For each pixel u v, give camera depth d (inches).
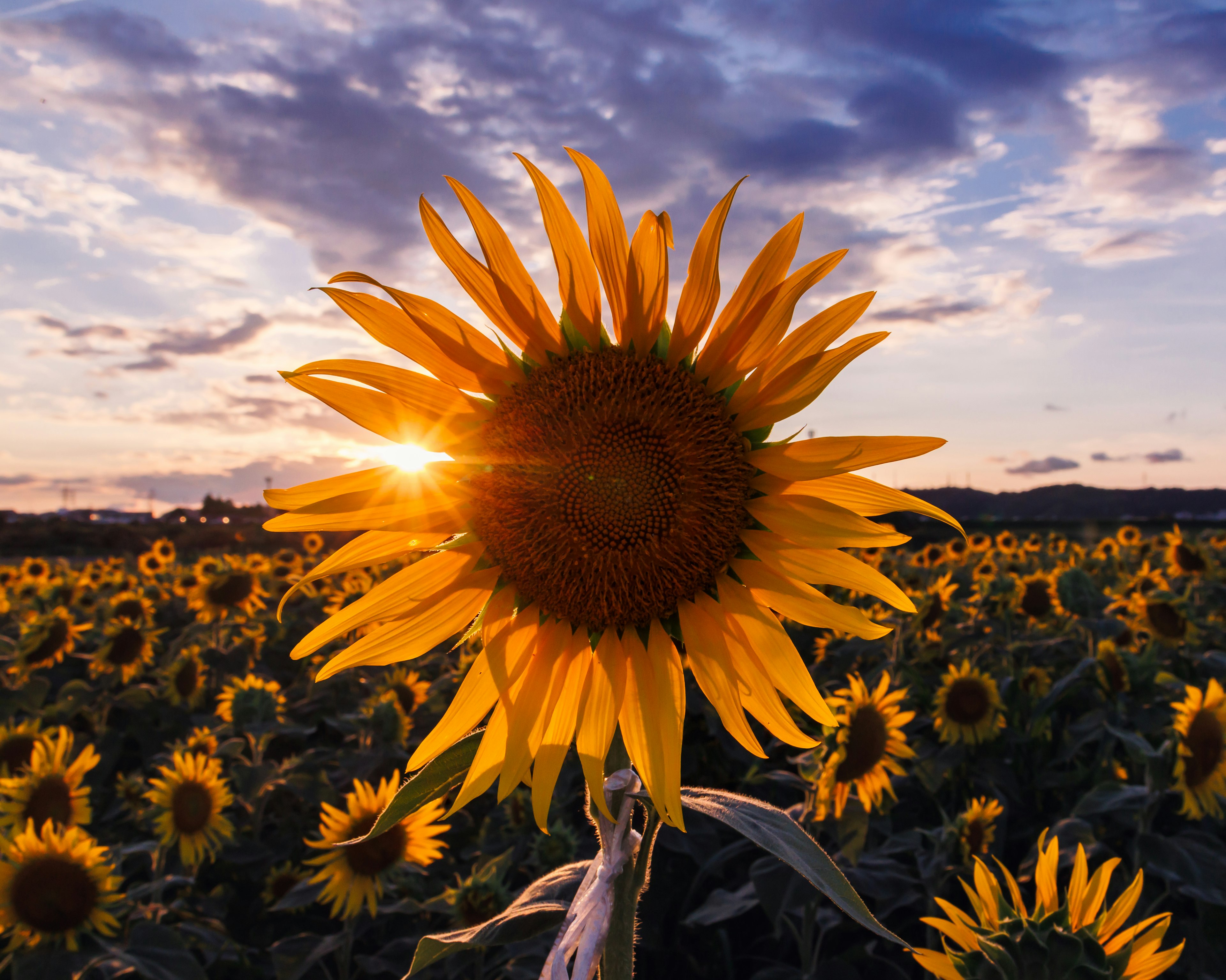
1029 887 166.7
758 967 184.1
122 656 327.9
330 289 61.3
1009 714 255.3
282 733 252.8
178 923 173.8
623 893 55.1
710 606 62.0
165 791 191.5
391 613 62.3
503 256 62.7
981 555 568.7
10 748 210.2
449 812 55.4
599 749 59.1
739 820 51.9
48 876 138.3
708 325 63.5
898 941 45.0
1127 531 632.4
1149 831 167.6
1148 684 230.2
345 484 60.9
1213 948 148.7
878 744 165.9
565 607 63.1
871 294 61.1
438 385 63.9
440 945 59.0
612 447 62.4
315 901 183.2
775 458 61.5
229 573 394.6
